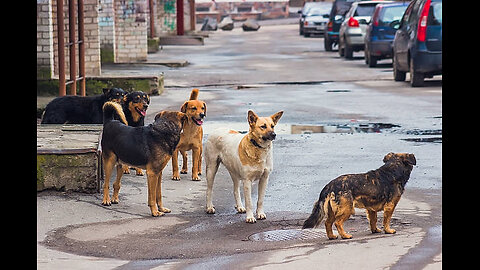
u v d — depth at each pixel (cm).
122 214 1091
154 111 2109
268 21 8744
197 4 8644
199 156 1323
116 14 3581
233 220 1068
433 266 800
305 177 1308
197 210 1127
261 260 847
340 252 863
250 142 1043
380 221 1028
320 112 2069
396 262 815
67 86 2256
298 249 888
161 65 3512
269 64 3719
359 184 933
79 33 2245
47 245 941
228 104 2248
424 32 2567
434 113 2011
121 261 870
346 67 3550
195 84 2866
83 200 1153
